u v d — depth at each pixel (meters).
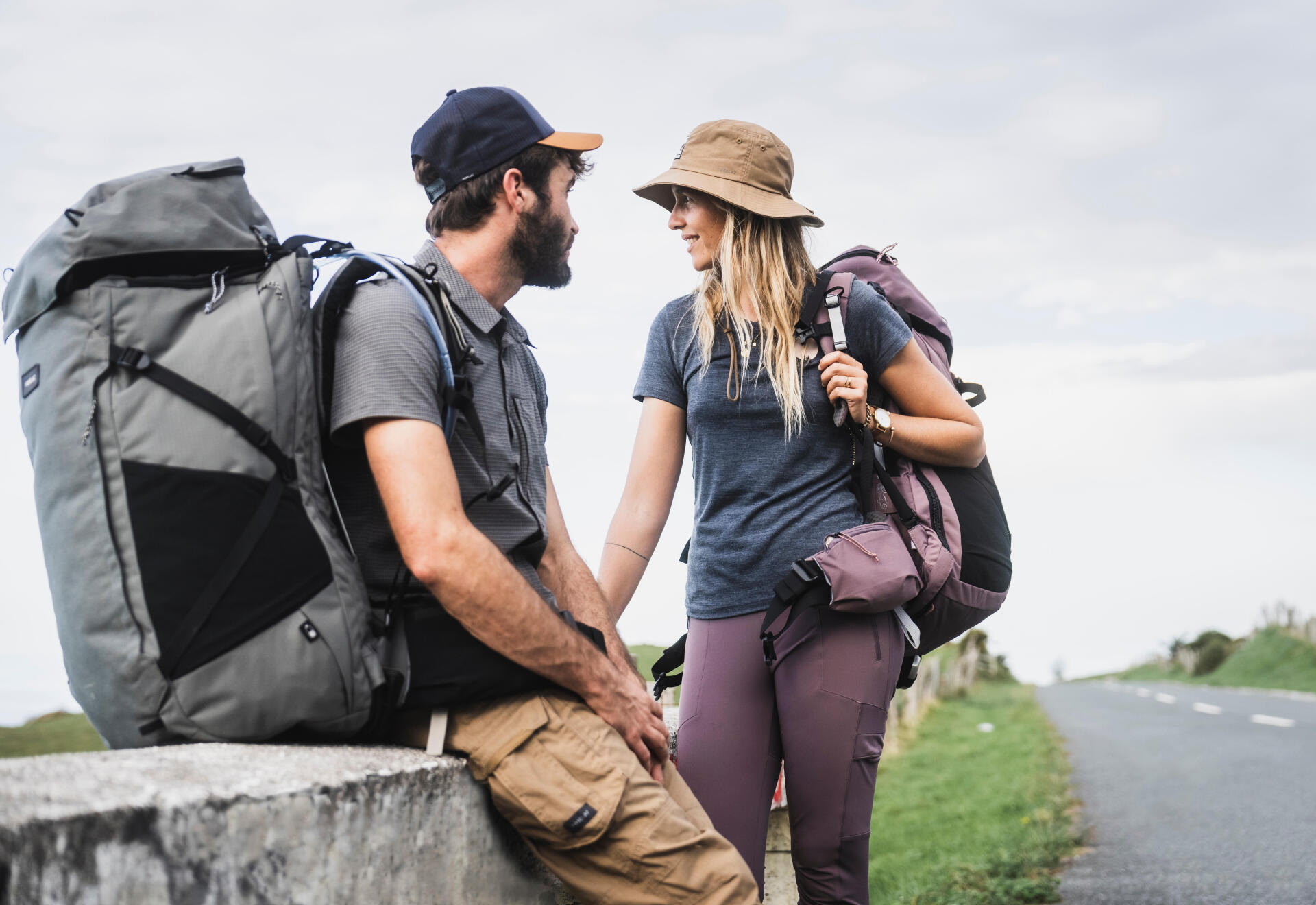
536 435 2.03
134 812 1.16
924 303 2.70
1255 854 5.79
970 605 2.40
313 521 1.61
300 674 1.56
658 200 2.72
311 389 1.64
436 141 2.04
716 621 2.44
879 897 5.86
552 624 1.76
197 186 1.64
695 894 1.76
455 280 1.96
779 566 2.36
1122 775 9.75
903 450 2.41
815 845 2.29
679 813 1.82
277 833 1.36
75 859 1.09
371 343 1.72
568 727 1.80
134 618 1.51
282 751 1.58
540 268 2.09
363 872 1.53
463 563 1.65
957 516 2.40
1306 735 12.77
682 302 2.63
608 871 1.80
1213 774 9.34
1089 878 5.49
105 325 1.53
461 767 1.80
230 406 1.54
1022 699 29.89
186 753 1.48
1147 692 30.95
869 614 2.31
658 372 2.64
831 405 2.40
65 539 1.53
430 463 1.68
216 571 1.53
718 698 2.40
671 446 2.63
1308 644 30.59
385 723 1.73
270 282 1.62
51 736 7.98
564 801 1.75
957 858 6.43
